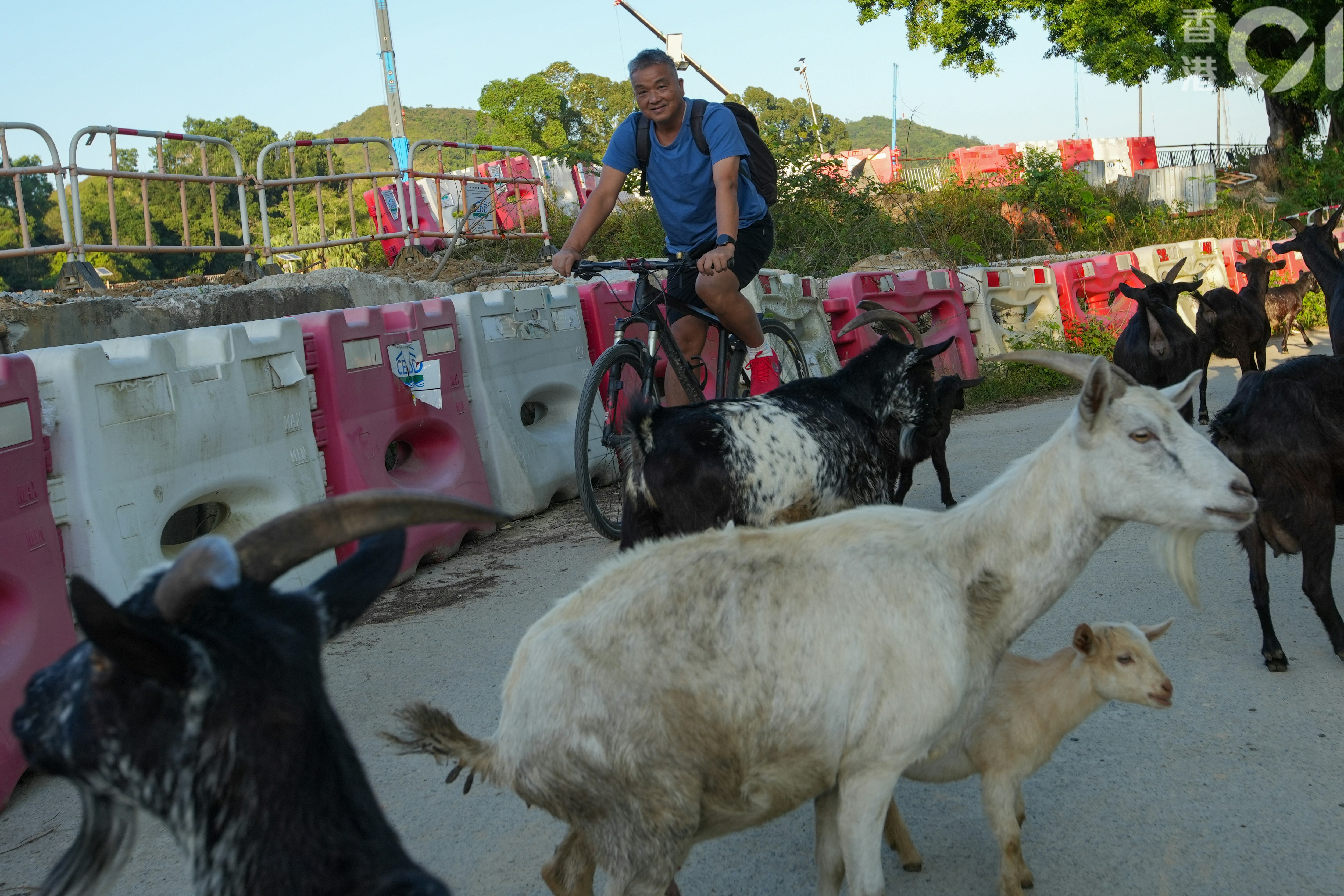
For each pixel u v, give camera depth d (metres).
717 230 5.31
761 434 4.09
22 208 8.80
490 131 52.22
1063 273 14.02
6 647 4.02
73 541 4.55
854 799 2.54
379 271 11.76
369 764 3.99
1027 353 2.97
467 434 6.99
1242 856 3.09
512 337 7.62
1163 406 2.75
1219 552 6.03
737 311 5.45
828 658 2.48
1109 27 25.00
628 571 2.57
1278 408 4.30
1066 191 21.50
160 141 9.92
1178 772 3.61
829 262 15.89
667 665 2.40
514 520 7.27
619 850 2.40
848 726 2.51
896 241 17.12
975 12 27.20
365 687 4.67
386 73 15.28
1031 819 3.41
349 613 1.65
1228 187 27.33
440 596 5.93
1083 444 2.74
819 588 2.54
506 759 2.43
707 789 2.47
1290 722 3.91
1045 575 2.76
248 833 1.43
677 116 5.39
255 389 5.51
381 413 6.34
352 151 94.12
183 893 3.19
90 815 1.58
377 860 1.47
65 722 1.45
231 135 45.72
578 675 2.39
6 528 4.03
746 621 2.47
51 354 4.59
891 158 27.86
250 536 1.51
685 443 3.96
